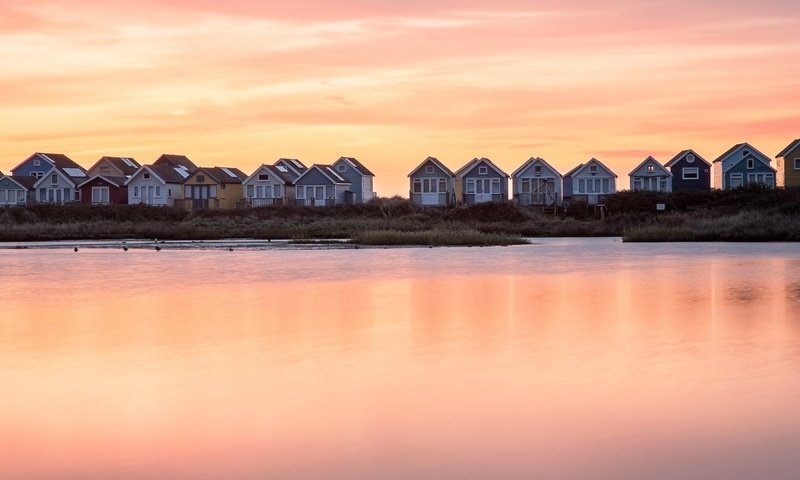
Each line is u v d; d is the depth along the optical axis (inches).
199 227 3324.3
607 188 3774.6
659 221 3051.2
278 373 729.0
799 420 571.5
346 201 4069.9
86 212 3631.9
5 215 3489.2
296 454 520.7
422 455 516.4
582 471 487.8
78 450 532.1
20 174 4468.5
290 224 3393.2
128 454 524.1
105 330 948.0
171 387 682.8
